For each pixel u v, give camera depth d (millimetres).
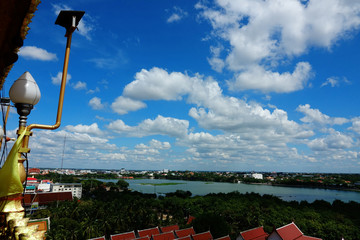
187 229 50500
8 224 4547
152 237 45188
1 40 4609
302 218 77188
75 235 51344
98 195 123875
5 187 4453
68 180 167375
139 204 93188
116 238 45219
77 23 6277
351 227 68562
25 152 5109
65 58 6246
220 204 98188
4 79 5668
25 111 5406
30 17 4492
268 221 75438
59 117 5953
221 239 45375
